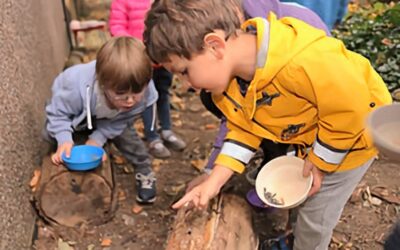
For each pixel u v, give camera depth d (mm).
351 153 1886
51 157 2604
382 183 2893
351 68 1683
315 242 2137
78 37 4496
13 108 2412
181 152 3258
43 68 3236
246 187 2387
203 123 3555
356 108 1677
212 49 1637
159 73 3094
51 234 2553
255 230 2428
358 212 2711
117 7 3109
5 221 2160
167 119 3262
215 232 1972
